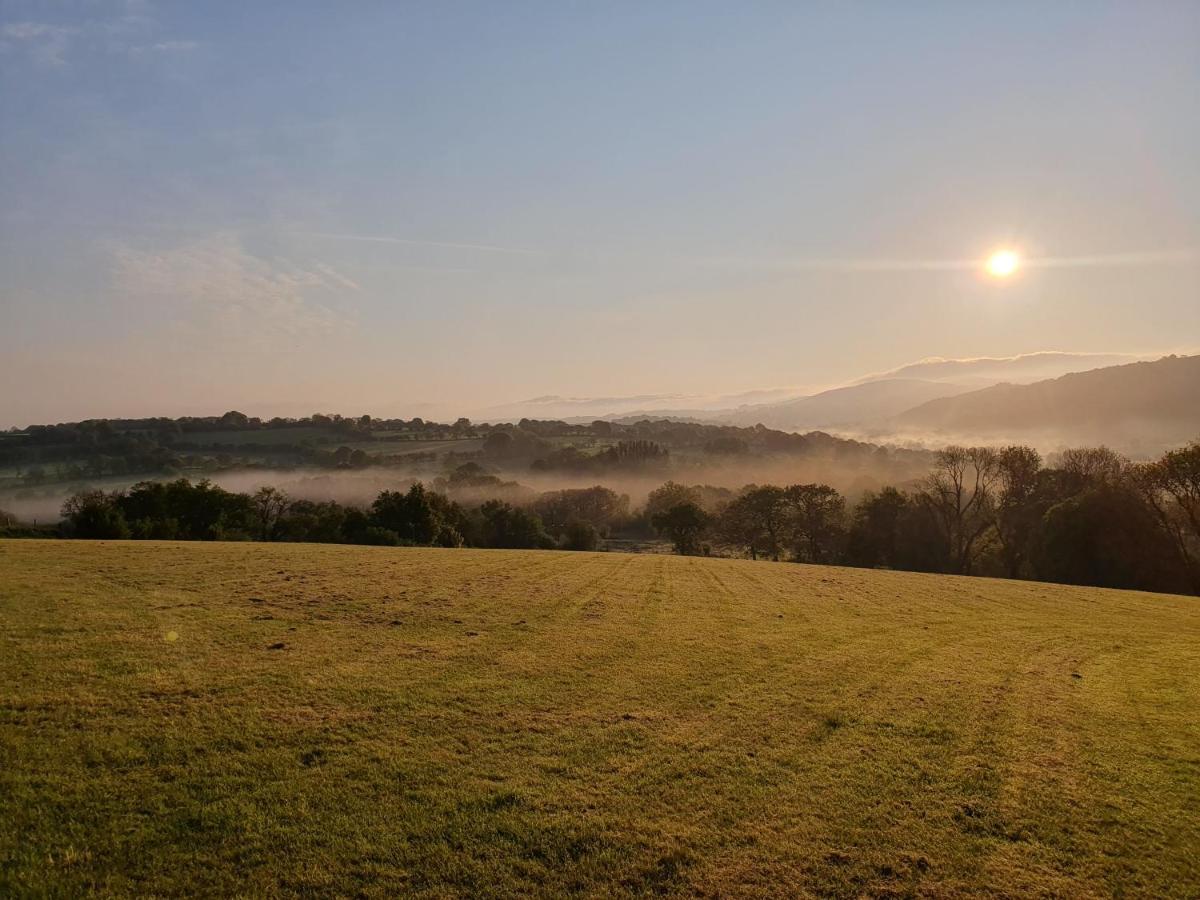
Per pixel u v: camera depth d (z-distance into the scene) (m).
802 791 9.77
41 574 22.84
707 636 19.30
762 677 15.23
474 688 13.33
